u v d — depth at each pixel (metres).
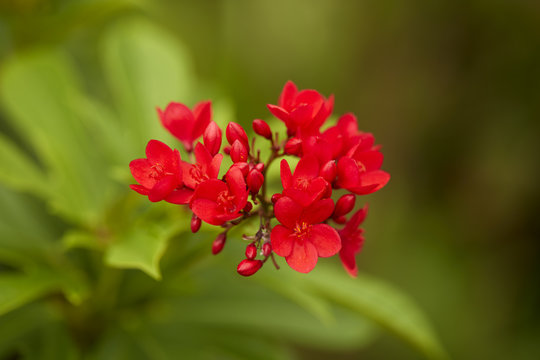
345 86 1.24
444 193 1.29
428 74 1.25
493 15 1.17
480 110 1.24
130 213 0.60
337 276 0.67
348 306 0.65
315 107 0.56
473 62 1.23
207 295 0.69
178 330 0.66
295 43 1.15
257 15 1.14
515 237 1.24
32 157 0.70
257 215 0.55
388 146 1.30
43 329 0.62
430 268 1.21
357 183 0.54
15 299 0.57
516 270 1.22
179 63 0.69
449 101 1.26
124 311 0.64
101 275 0.62
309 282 0.65
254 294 0.69
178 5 1.04
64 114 0.66
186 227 0.57
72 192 0.64
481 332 1.17
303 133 0.56
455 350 1.15
